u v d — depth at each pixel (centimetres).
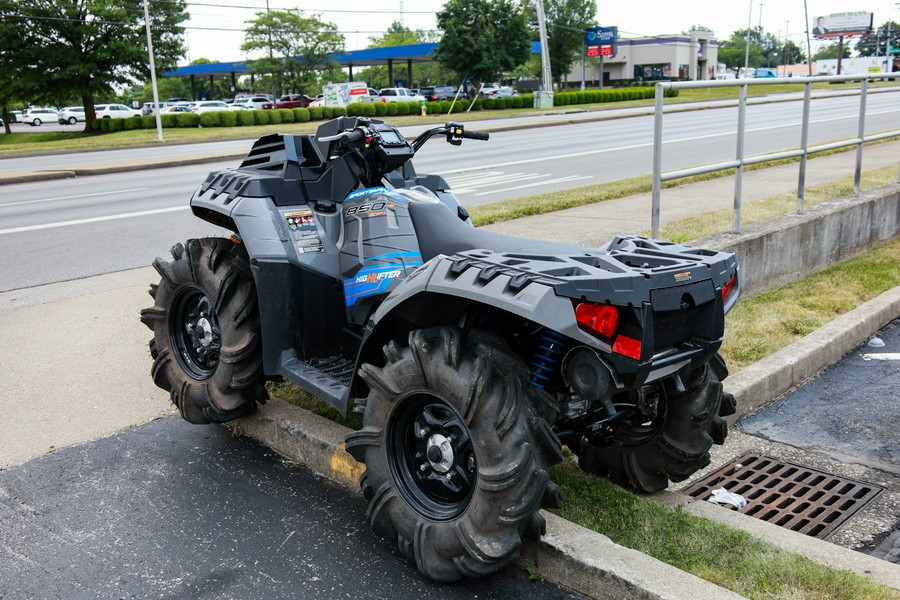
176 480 401
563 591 311
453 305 329
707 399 355
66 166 2116
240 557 335
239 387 405
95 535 351
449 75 6594
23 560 333
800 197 816
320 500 383
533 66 9256
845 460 464
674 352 307
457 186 1381
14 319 655
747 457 474
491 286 287
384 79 10644
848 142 877
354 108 4188
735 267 338
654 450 375
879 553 371
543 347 320
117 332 618
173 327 446
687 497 399
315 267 409
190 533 353
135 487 393
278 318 402
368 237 408
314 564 330
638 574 295
